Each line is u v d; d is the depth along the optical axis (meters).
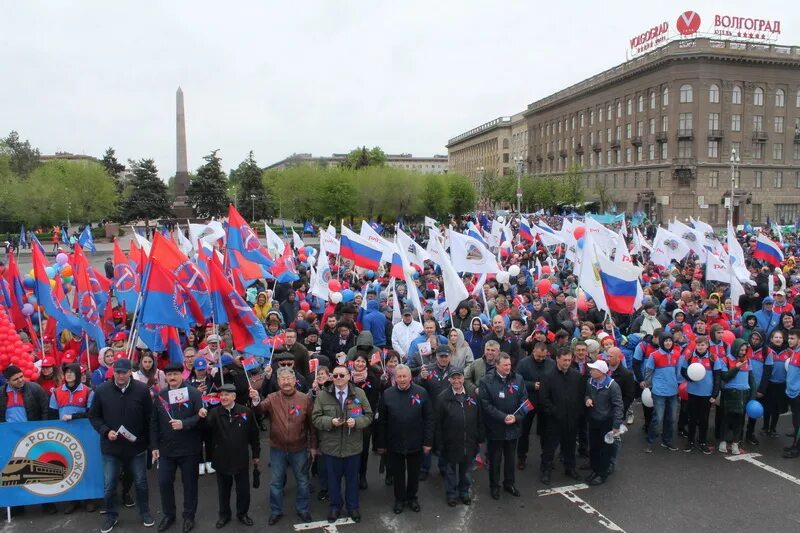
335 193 64.62
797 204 73.88
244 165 81.94
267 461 9.52
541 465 8.87
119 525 7.54
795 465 9.17
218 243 21.20
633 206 79.75
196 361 9.14
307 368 9.62
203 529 7.41
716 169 70.56
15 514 7.82
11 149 101.31
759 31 73.56
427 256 16.95
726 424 9.61
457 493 8.12
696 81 69.44
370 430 8.51
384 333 12.04
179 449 7.29
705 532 7.26
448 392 7.89
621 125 82.19
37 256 10.38
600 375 8.41
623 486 8.49
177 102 60.47
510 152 124.06
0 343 8.44
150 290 8.59
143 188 70.00
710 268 16.50
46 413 8.25
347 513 7.80
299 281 16.97
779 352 10.12
